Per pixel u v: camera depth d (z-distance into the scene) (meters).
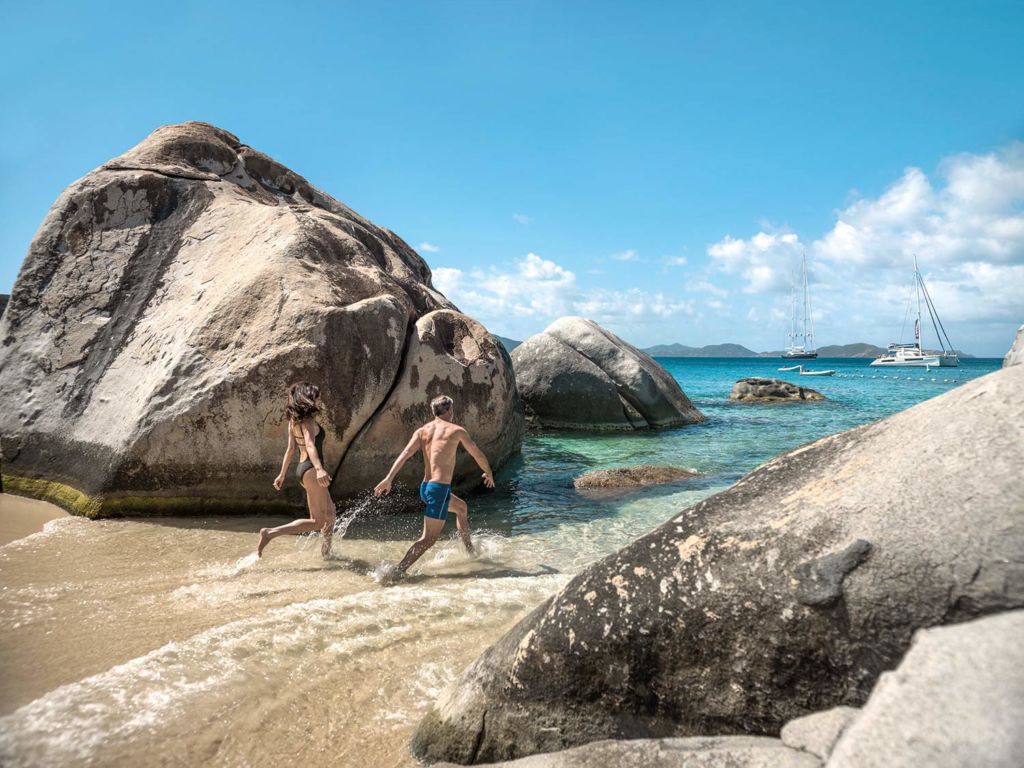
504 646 2.83
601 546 6.63
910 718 1.54
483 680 2.78
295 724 3.13
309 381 7.09
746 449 13.37
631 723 2.48
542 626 2.71
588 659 2.57
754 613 2.33
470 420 8.38
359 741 3.00
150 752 2.86
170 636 4.06
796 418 18.94
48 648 3.83
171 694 3.33
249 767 2.79
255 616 4.42
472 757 2.68
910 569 2.08
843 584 2.17
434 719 2.85
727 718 2.33
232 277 7.81
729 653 2.36
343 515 7.43
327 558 5.91
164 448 6.89
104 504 6.86
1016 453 2.15
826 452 2.79
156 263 8.58
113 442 7.05
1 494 7.64
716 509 2.72
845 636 2.14
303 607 4.62
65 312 8.37
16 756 2.79
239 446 7.02
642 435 15.73
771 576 2.34
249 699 3.32
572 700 2.57
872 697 1.69
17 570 5.17
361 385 7.38
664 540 2.70
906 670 1.67
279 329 7.19
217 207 9.02
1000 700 1.45
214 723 3.10
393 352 7.69
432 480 5.82
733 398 25.30
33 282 8.59
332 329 7.25
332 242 8.62
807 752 1.96
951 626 1.73
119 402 7.43
